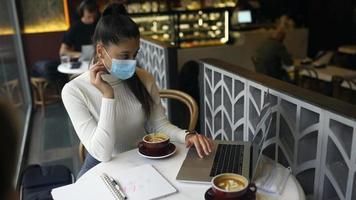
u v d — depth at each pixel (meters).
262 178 1.21
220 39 5.17
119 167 1.33
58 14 5.22
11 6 4.43
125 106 1.57
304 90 1.52
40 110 4.62
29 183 1.81
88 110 1.51
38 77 4.66
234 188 1.04
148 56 3.75
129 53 1.42
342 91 4.07
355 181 1.23
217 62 2.25
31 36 5.15
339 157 1.32
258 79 1.75
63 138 3.66
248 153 1.37
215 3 5.59
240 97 1.93
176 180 1.22
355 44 6.31
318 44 6.74
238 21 5.81
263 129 1.32
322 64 4.66
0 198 0.49
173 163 1.35
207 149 1.38
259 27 5.71
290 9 6.73
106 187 1.18
